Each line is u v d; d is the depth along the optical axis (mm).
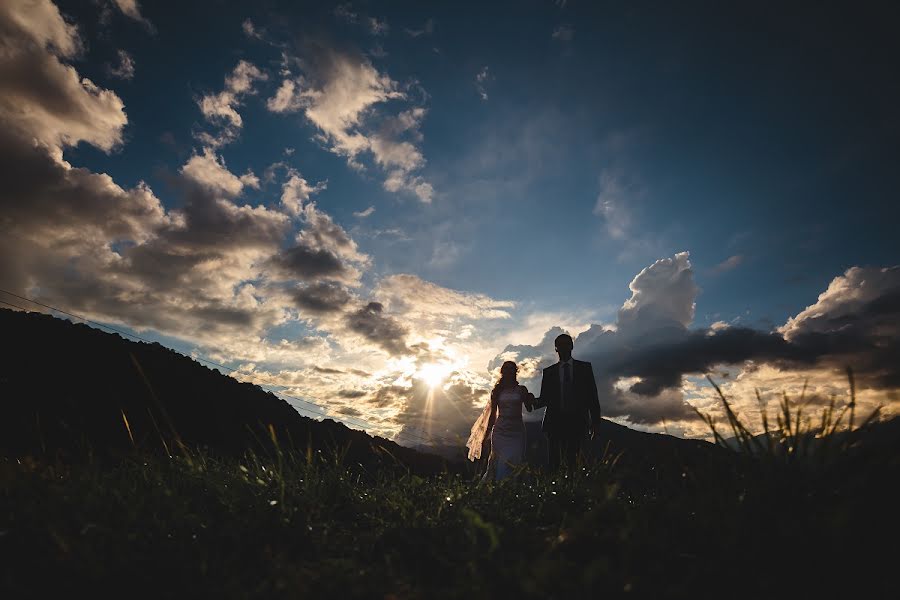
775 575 1683
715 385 2389
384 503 3391
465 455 6195
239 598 1853
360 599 1953
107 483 3062
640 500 2969
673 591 1648
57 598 1826
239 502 2977
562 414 6051
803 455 2213
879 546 1749
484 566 2070
